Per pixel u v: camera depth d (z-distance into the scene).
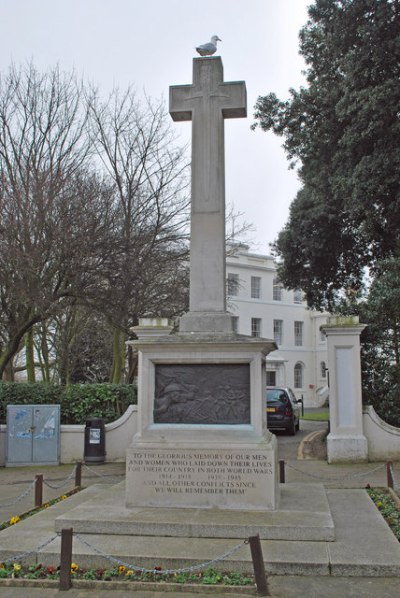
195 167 8.13
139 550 5.92
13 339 16.53
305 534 6.23
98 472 12.72
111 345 30.27
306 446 15.38
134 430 14.34
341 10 16.00
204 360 7.41
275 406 20.22
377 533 6.52
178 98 8.30
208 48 8.23
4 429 14.03
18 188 16.38
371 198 15.77
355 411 13.25
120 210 18.59
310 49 19.45
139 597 5.20
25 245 15.42
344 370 13.39
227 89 8.19
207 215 8.02
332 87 17.83
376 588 5.27
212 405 7.40
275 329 47.31
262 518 6.57
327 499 7.99
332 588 5.27
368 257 22.81
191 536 6.36
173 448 7.14
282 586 5.33
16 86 18.59
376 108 14.64
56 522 6.60
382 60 15.09
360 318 14.74
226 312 7.91
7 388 14.77
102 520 6.54
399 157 14.77
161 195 20.45
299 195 23.52
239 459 7.02
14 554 6.02
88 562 5.85
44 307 15.34
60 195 16.66
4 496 9.99
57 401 14.93
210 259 7.94
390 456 13.20
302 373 48.56
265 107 19.84
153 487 7.13
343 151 16.80
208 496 7.03
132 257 17.45
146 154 20.23
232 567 5.64
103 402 15.14
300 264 24.09
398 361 14.52
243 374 7.40
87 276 16.23
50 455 13.99
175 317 19.61
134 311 18.09
